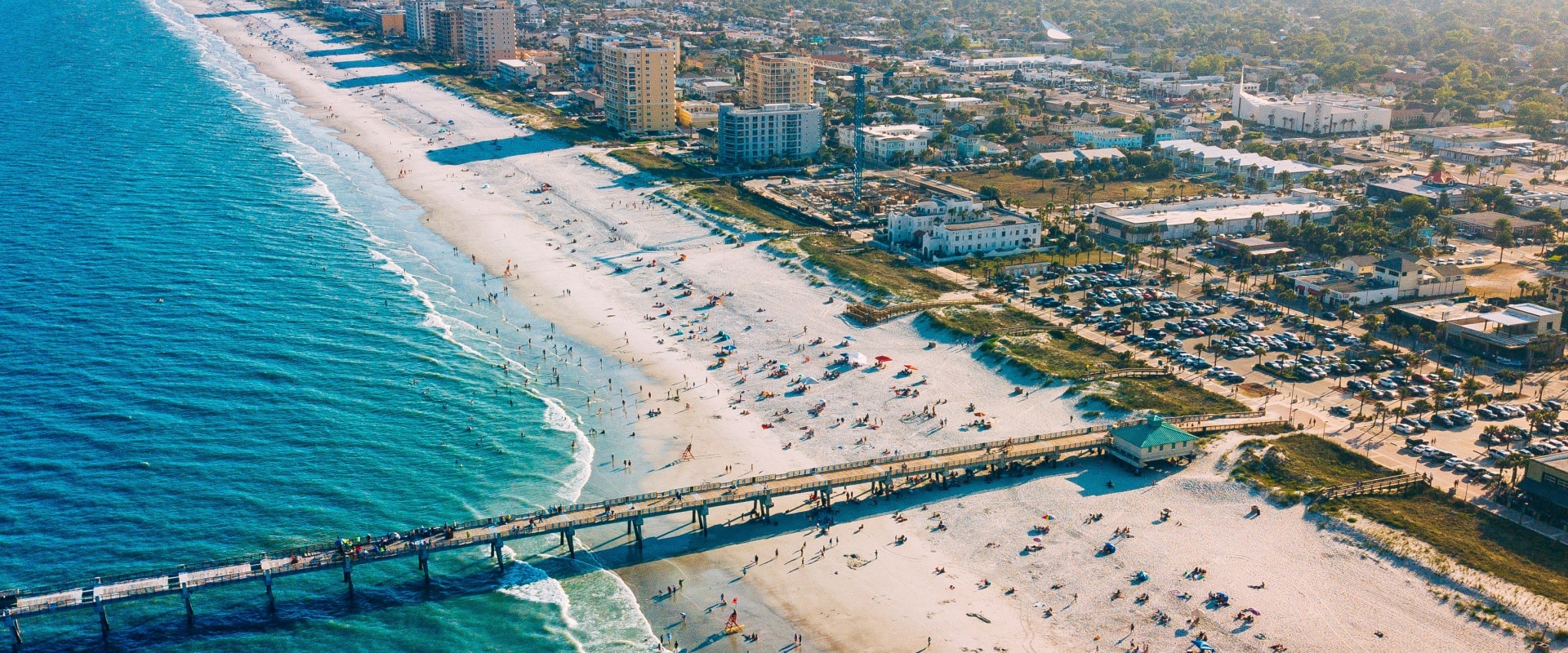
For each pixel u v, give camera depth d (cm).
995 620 18112
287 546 19875
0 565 19038
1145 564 19412
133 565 19212
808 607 18600
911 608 18488
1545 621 17250
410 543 19362
